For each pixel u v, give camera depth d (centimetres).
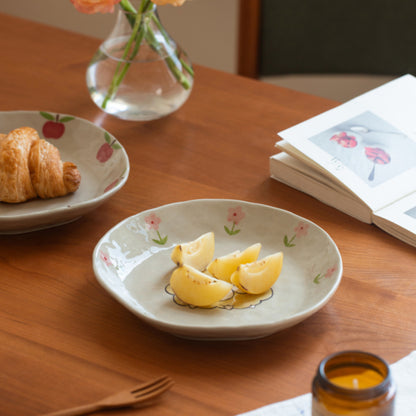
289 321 110
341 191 130
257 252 119
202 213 127
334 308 117
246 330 110
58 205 131
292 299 117
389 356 112
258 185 136
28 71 159
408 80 148
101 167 137
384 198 129
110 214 130
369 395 94
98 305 118
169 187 135
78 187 134
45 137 142
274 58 214
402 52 201
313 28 206
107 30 274
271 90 156
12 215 125
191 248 121
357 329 115
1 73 158
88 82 145
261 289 117
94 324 116
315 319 116
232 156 141
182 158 140
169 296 118
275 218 125
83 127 141
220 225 126
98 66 143
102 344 113
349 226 129
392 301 118
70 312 117
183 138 144
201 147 143
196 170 138
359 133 137
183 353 112
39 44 167
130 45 141
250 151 142
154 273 121
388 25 199
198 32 257
